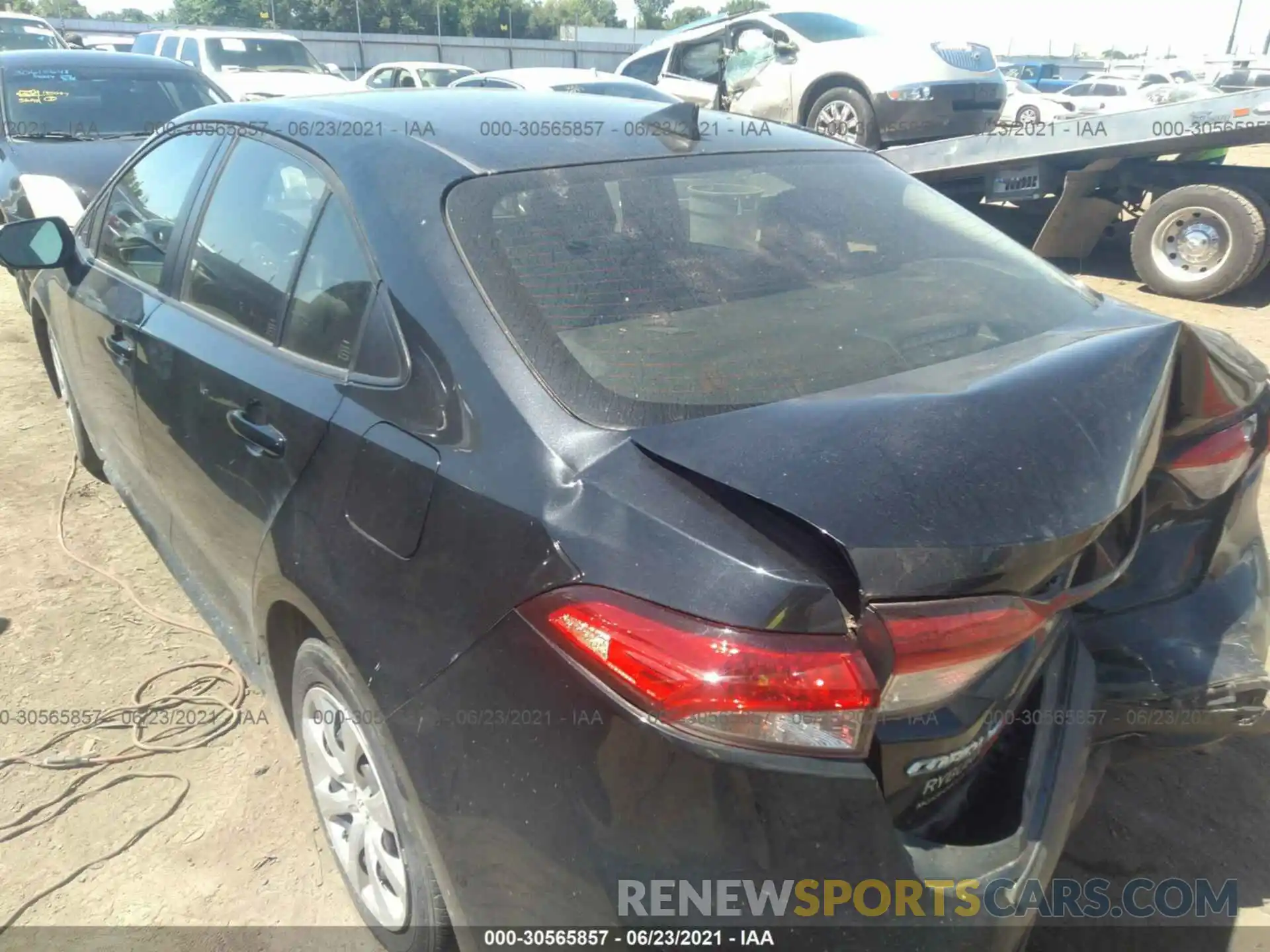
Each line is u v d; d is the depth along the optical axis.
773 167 2.53
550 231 2.07
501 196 2.11
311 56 14.86
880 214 2.48
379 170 2.21
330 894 2.38
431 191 2.11
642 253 2.09
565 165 2.26
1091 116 8.02
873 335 2.01
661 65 12.22
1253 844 2.55
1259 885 2.43
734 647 1.40
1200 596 2.21
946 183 9.47
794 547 1.45
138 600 3.52
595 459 1.64
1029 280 2.38
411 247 2.03
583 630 1.51
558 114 2.55
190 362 2.61
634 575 1.49
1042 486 1.54
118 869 2.44
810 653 1.40
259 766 2.77
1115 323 2.22
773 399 1.77
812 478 1.50
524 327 1.87
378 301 2.05
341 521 1.98
